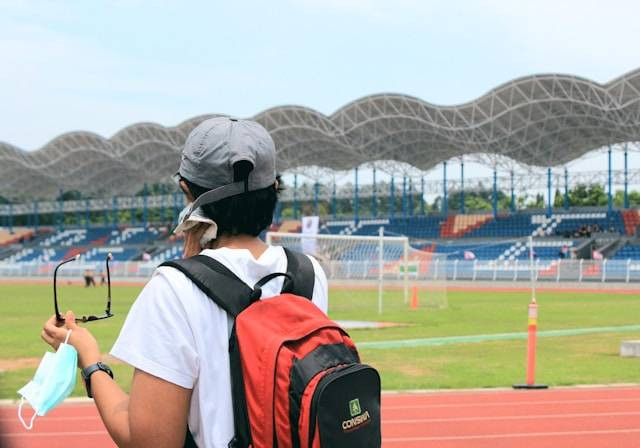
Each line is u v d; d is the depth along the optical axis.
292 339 2.43
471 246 64.81
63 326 2.81
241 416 2.45
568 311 31.00
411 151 66.69
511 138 60.06
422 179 71.12
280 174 2.95
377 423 2.49
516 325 25.00
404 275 37.12
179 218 2.80
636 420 10.66
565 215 64.62
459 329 23.56
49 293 48.53
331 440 2.33
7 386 13.13
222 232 2.76
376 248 40.47
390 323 25.78
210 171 2.68
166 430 2.45
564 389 12.96
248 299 2.54
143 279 68.12
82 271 72.56
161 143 71.31
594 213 63.75
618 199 95.56
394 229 71.19
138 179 86.31
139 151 74.88
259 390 2.39
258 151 2.70
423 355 17.38
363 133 62.91
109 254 2.83
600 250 58.00
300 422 2.34
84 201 93.38
